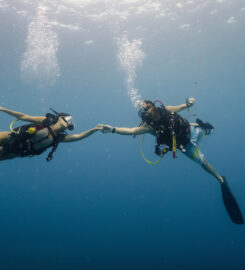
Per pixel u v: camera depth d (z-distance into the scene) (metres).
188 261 16.73
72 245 21.72
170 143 4.27
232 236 24.31
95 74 27.30
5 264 16.67
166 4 15.40
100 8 15.10
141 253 18.67
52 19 15.71
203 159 4.76
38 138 3.66
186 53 24.64
